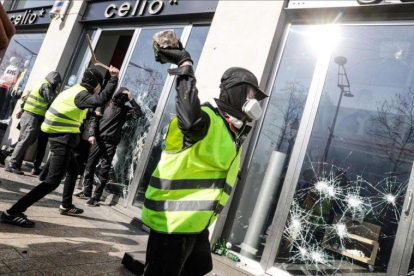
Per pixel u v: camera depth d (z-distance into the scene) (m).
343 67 3.11
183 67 1.22
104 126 4.24
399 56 2.88
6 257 1.98
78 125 2.83
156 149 4.29
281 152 3.21
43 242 2.39
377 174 2.68
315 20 3.38
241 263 3.01
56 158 2.67
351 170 2.80
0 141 6.50
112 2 5.71
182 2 4.66
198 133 1.16
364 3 3.00
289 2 3.54
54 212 3.27
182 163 1.24
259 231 3.09
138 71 5.05
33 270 1.91
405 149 2.62
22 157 4.64
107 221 3.57
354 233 2.65
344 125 2.95
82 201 4.19
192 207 1.22
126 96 4.36
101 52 5.96
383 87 2.88
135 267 2.30
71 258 2.25
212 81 3.65
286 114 3.30
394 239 2.46
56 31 6.24
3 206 2.90
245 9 3.75
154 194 1.28
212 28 3.93
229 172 1.33
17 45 7.30
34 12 7.21
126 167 4.57
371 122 2.84
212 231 3.14
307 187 2.95
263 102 3.43
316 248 2.78
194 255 1.49
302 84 3.29
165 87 4.52
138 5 5.21
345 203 2.76
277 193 3.12
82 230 2.95
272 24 3.47
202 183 1.26
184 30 4.59
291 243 2.88
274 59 3.49
